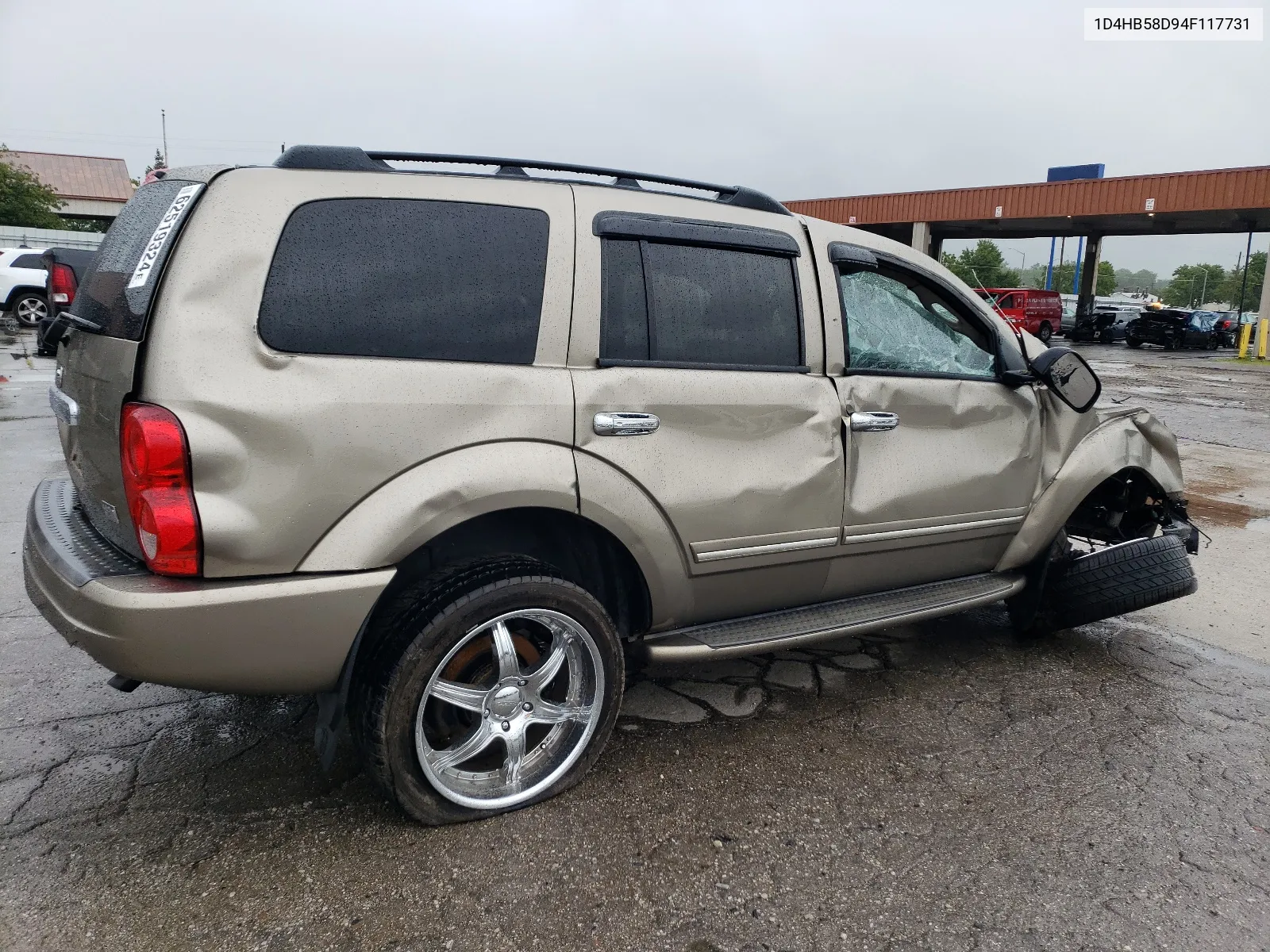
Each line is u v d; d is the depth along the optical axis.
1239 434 10.74
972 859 2.46
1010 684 3.67
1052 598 3.94
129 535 2.18
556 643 2.63
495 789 2.59
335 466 2.20
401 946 2.06
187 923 2.10
